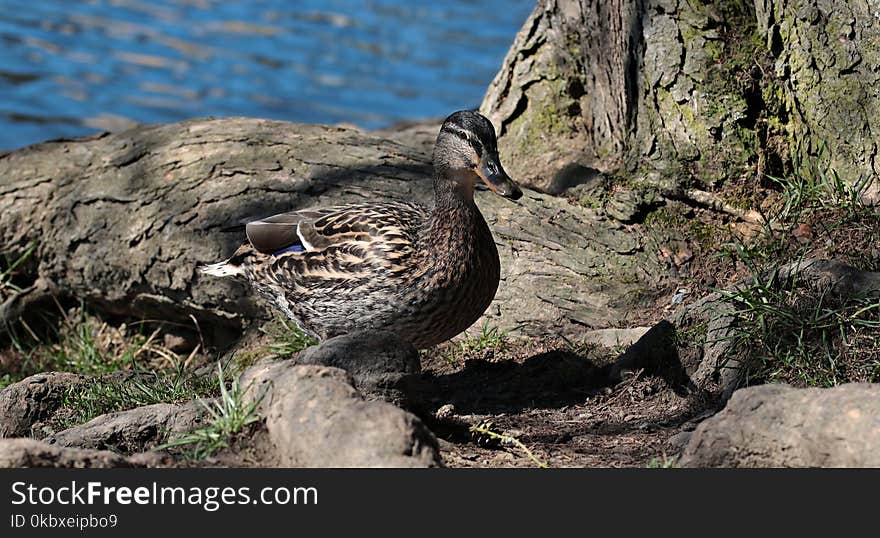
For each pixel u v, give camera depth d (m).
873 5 10.82
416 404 8.33
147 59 23.84
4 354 13.60
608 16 12.32
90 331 13.75
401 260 9.52
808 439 6.75
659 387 9.58
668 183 11.80
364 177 12.49
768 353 9.13
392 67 23.98
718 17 11.80
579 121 12.88
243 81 23.00
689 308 9.80
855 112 10.97
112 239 12.81
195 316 12.95
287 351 11.51
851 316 9.02
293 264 10.02
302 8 27.30
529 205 11.88
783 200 11.55
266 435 7.43
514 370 10.50
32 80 22.41
